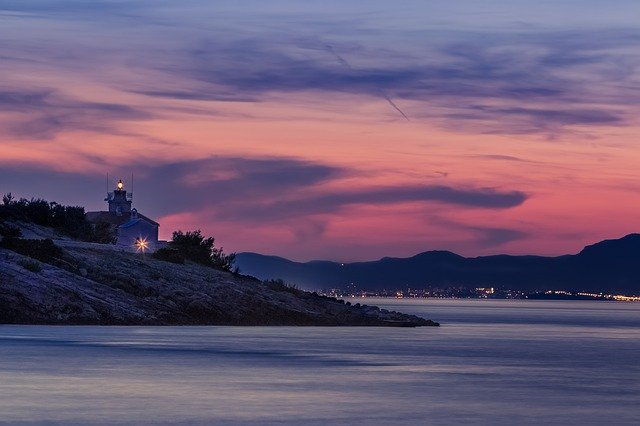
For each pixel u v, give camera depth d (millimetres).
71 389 68875
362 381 77875
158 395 66625
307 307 183500
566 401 68250
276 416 58781
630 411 63562
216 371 82938
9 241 160625
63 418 56750
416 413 61125
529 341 145000
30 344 104812
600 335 172750
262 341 121562
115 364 86312
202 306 161625
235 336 130000
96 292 152000
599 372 90875
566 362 102562
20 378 74688
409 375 83875
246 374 81250
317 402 65000
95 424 55000
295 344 118062
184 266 188750
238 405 62844
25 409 59719
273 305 174750
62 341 109625
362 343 124500
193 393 68062
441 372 87375
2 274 145000
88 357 92000
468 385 77062
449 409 63125
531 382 80562
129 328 140500
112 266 166625
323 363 92750
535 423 58312
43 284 146500
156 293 159875
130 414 58438
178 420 56750
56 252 162000
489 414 61312
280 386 73312
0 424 54750
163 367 84938
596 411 63500
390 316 195125
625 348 129625
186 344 111562
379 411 61625
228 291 172500
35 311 141875
